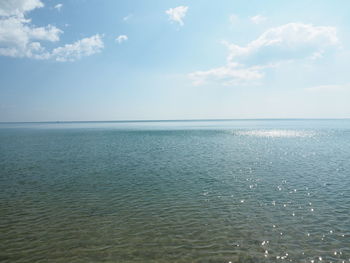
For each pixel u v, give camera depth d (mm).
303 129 162125
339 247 13258
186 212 18656
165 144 71062
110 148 61219
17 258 12578
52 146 66375
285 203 20500
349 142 72812
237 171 33562
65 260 12391
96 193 23688
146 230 15633
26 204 20609
